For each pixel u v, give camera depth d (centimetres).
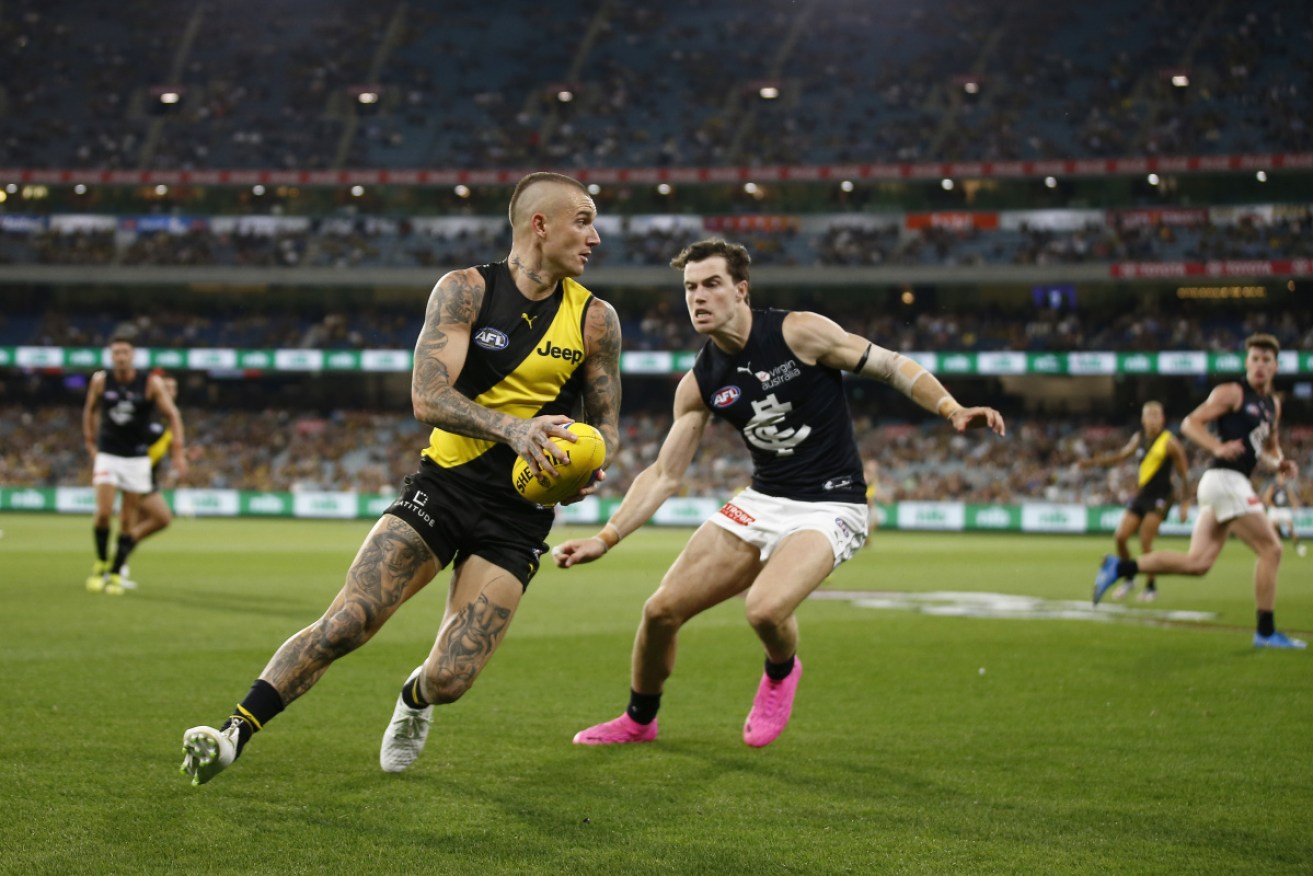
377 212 5006
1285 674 877
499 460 489
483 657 491
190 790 500
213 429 4750
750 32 5478
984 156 4716
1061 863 418
